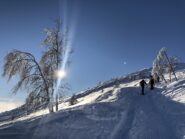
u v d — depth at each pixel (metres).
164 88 39.12
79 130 20.59
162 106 28.25
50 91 31.25
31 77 30.64
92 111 23.59
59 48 32.25
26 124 21.28
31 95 30.42
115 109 25.06
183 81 40.12
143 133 20.86
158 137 20.41
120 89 37.22
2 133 19.91
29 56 30.92
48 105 31.23
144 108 27.14
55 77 31.47
